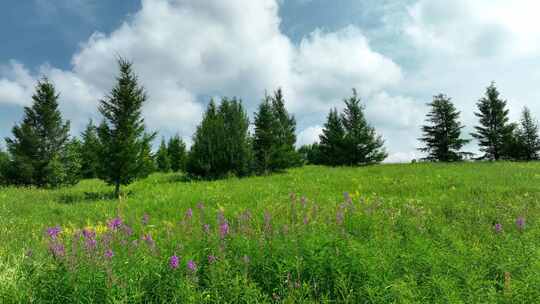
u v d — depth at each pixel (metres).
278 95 34.59
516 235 5.88
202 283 4.27
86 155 18.17
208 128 23.88
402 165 27.53
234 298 3.59
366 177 18.16
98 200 14.90
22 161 23.86
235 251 4.97
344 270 4.07
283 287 3.92
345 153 35.84
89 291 3.68
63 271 4.02
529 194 10.51
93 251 4.65
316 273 4.11
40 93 25.34
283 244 4.70
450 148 41.47
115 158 16.47
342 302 3.69
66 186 24.94
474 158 41.44
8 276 4.49
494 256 4.64
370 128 36.31
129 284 3.72
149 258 4.42
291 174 23.62
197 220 8.48
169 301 3.83
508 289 3.52
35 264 4.48
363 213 7.58
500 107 41.50
